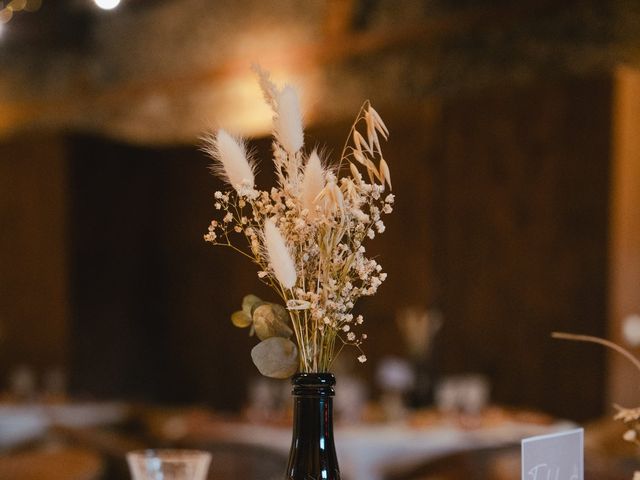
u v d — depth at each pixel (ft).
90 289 29.04
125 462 12.59
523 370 21.34
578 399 20.47
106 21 31.48
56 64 32.32
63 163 28.91
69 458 11.76
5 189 30.14
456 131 22.66
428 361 22.66
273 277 4.59
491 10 22.62
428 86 23.79
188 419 16.26
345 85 25.32
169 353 29.55
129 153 30.12
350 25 25.26
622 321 20.21
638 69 20.56
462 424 15.14
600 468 8.93
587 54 21.22
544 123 21.31
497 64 22.62
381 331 23.32
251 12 27.73
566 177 20.97
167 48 29.91
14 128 32.45
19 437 20.31
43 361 29.01
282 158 4.46
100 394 28.94
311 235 4.44
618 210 20.29
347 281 4.45
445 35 23.52
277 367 4.53
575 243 20.77
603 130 20.49
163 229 29.84
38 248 29.37
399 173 23.53
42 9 30.45
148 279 30.01
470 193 22.38
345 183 4.45
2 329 29.91
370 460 13.93
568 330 20.74
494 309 21.86
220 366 28.40
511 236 21.68
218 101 28.48
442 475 10.14
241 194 4.40
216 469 10.81
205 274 28.78
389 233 23.56
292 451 4.58
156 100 29.99
